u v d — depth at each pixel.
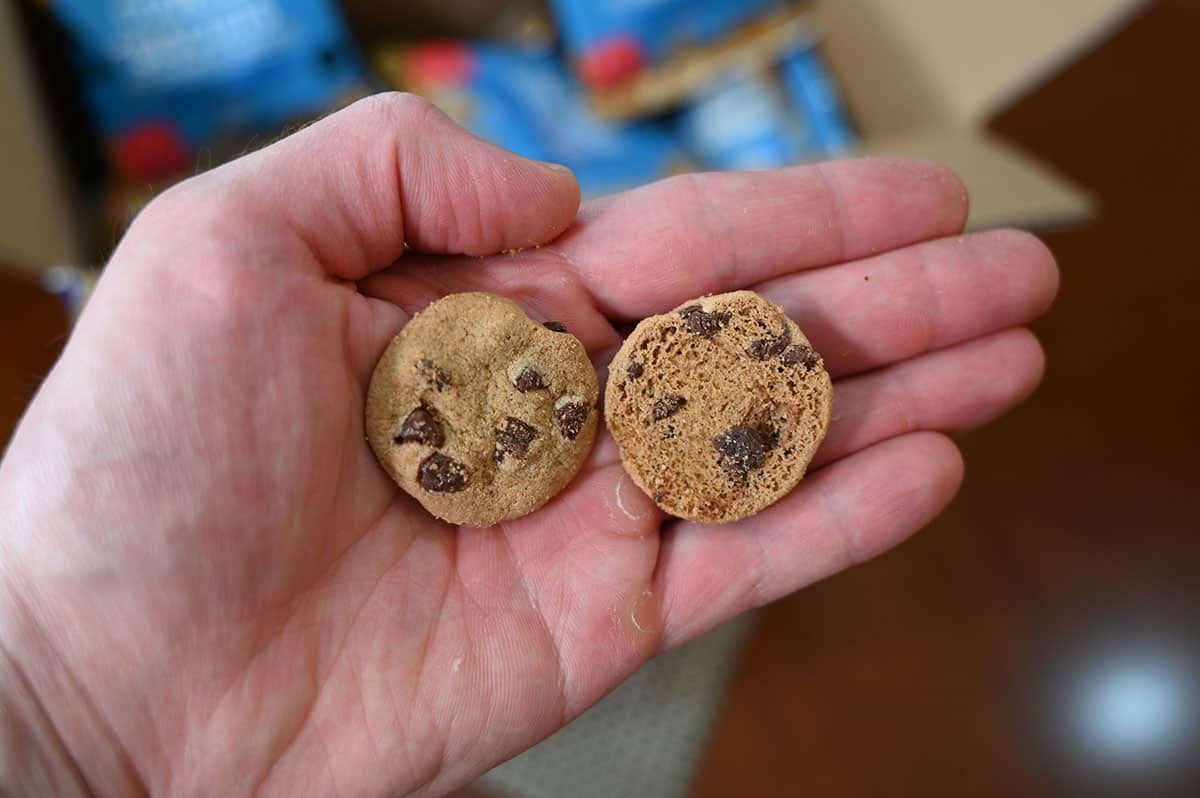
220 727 0.18
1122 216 0.32
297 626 0.19
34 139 0.27
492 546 0.21
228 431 0.18
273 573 0.18
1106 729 0.29
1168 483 0.30
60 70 0.29
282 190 0.19
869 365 0.23
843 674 0.29
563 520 0.21
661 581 0.21
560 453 0.21
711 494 0.21
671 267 0.22
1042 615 0.29
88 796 0.18
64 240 0.27
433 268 0.21
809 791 0.29
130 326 0.18
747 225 0.22
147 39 0.29
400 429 0.20
